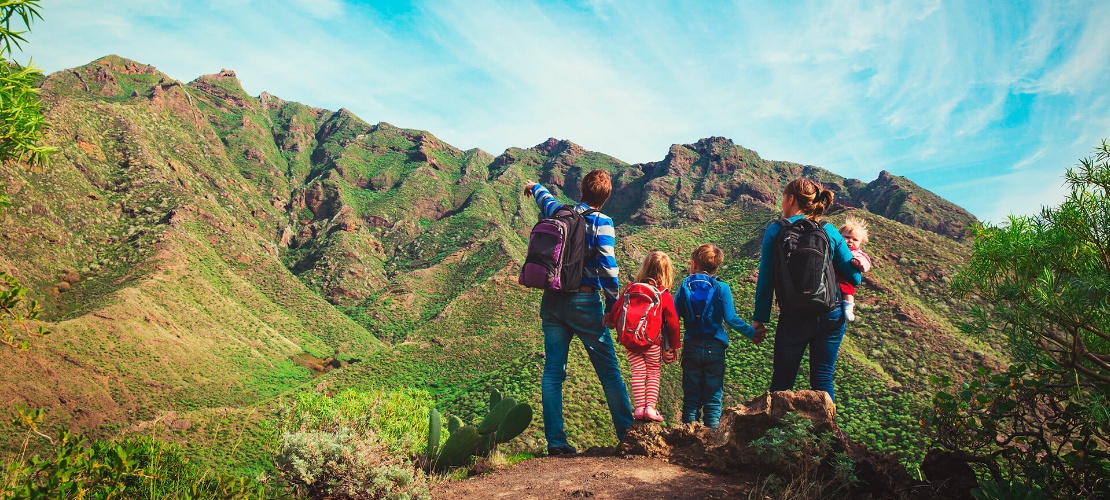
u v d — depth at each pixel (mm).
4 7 2725
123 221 113500
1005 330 3123
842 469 3191
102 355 71125
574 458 4395
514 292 107250
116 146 131500
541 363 65938
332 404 6754
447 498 3832
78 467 2709
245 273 121625
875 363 51219
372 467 3908
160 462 3246
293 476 3809
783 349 4141
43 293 84938
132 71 194625
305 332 110000
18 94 2832
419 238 169500
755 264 69125
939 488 3209
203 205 129750
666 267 4715
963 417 3535
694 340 4652
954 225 159125
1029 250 3051
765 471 3553
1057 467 3174
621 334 4480
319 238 161500
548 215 4742
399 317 129875
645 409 4371
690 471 3785
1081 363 3113
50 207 101562
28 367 61688
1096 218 2879
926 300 62219
